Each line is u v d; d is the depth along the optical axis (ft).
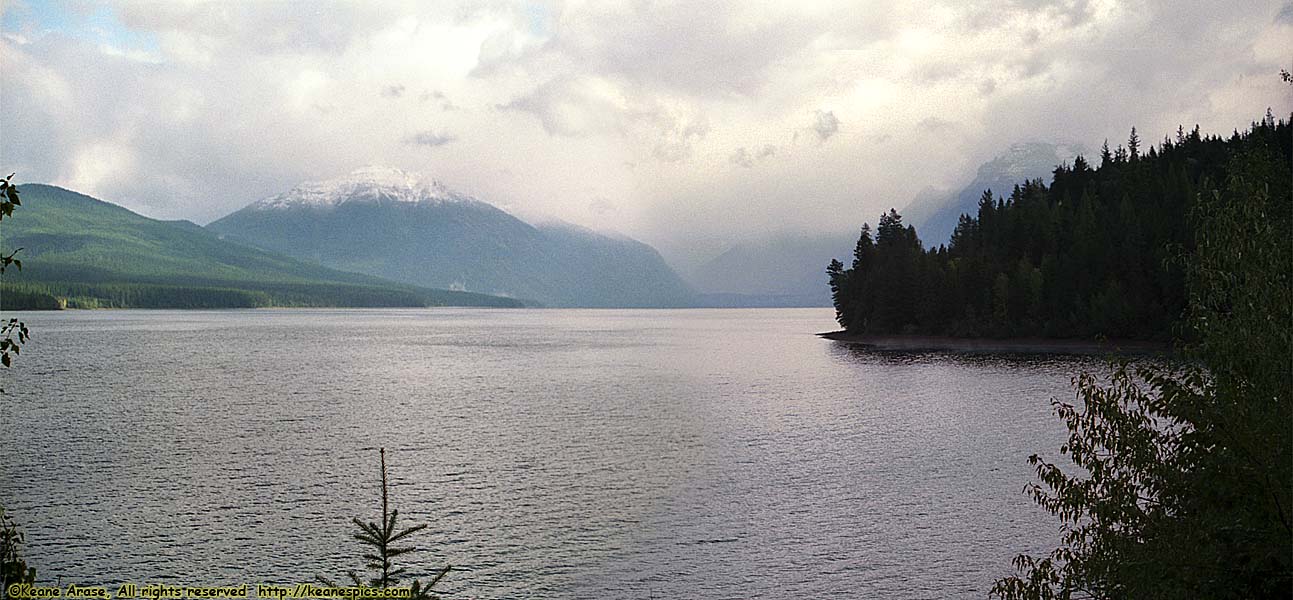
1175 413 56.03
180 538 120.67
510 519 130.93
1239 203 57.16
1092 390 61.41
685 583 104.12
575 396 297.53
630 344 654.12
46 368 399.65
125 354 497.46
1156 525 57.72
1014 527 125.29
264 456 181.47
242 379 357.82
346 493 147.33
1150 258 493.77
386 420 236.84
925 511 133.90
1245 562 53.36
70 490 148.77
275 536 122.21
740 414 246.68
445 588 102.89
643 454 183.01
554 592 101.71
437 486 152.76
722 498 142.72
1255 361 53.98
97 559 112.16
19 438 203.31
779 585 103.45
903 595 100.01
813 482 154.20
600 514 133.80
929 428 216.33
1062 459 173.17
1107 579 60.59
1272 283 55.21
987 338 554.05
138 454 183.01
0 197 41.32
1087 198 589.32
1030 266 553.64
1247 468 53.16
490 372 400.26
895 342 597.52
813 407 261.65
